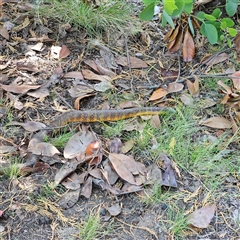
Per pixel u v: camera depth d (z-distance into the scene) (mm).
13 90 2646
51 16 3088
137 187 2246
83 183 2262
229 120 2561
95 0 3188
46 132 2447
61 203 2191
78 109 2594
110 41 3010
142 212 2176
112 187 2256
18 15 3084
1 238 2061
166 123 2529
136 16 3160
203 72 2834
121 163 2311
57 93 2686
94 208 2186
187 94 2682
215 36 2701
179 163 2350
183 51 2879
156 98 2654
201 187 2275
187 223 2127
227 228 2139
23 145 2400
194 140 2479
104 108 2611
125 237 2090
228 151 2414
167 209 2188
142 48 3000
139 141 2436
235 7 2760
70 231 2098
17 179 2260
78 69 2840
